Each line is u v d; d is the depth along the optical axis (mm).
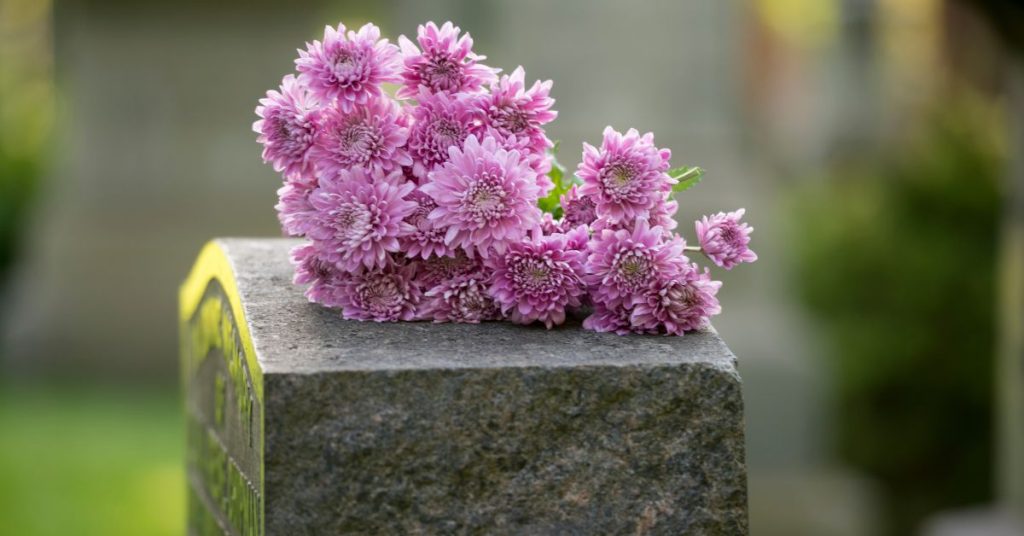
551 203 2803
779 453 7840
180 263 9219
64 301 9234
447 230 2553
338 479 2307
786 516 7707
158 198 9242
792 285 9727
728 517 2406
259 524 2387
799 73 12914
